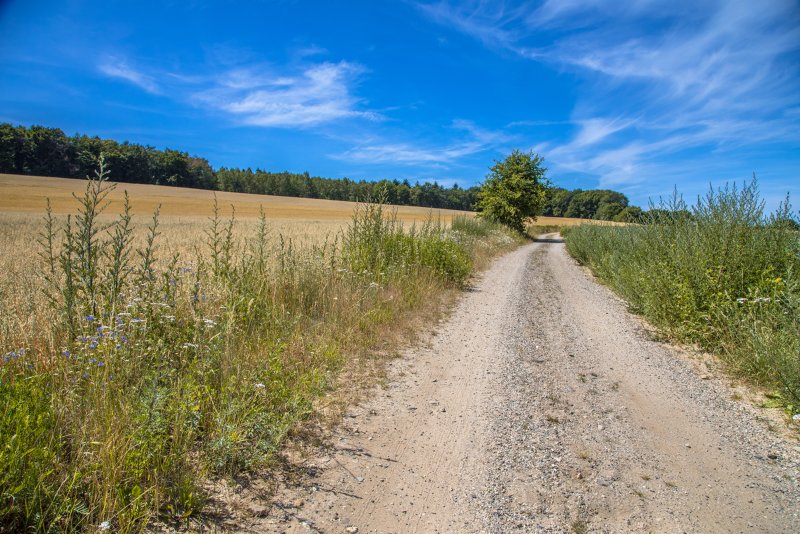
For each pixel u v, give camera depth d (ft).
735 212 24.38
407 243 37.58
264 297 20.81
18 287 18.04
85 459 9.41
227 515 9.41
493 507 10.23
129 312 14.08
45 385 11.34
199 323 14.76
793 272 21.50
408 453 12.41
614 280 40.88
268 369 14.78
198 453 11.10
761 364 17.28
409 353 20.79
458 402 15.88
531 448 12.87
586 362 20.67
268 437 12.07
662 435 13.82
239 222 111.96
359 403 15.26
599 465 12.06
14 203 153.38
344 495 10.43
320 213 222.28
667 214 31.48
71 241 14.26
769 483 11.40
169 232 69.46
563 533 9.45
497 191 132.46
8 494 7.82
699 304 23.45
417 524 9.63
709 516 10.09
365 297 25.52
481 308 31.35
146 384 11.67
